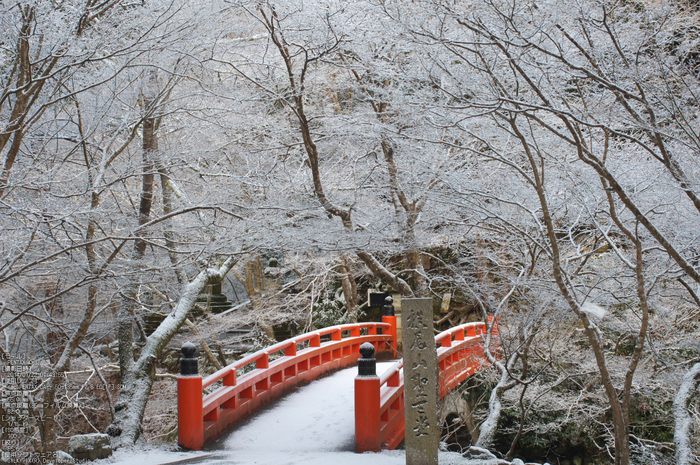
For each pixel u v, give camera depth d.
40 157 8.09
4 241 6.39
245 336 17.23
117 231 8.99
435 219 9.13
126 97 9.03
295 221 8.91
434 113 6.82
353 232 8.78
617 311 9.55
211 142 10.67
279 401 9.98
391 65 7.88
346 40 8.38
